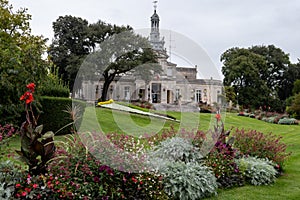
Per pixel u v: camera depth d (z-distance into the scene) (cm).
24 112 777
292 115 2162
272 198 423
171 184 396
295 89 3319
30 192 293
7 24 1540
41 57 818
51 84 900
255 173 495
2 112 695
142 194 359
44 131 789
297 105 2139
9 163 338
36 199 295
